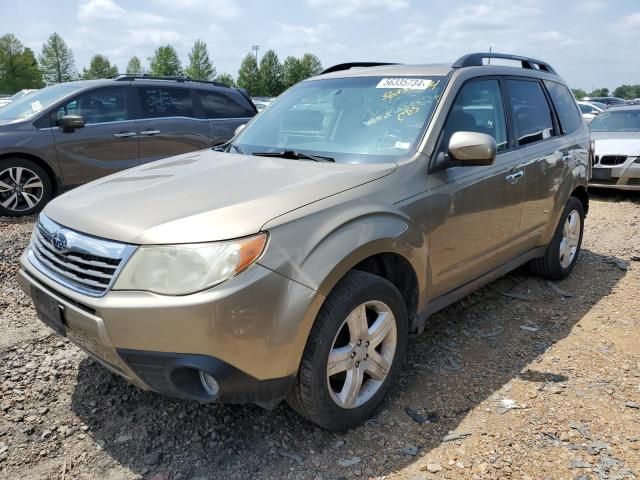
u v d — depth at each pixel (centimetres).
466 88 358
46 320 272
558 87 495
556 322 411
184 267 223
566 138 474
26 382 314
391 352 291
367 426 282
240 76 8381
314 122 365
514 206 390
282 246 236
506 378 329
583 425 281
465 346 370
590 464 251
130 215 247
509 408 296
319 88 393
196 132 834
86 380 318
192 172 306
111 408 293
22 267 287
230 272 223
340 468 251
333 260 246
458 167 335
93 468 249
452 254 333
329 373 257
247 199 252
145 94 799
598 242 637
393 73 375
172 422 282
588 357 355
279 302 232
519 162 392
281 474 247
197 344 221
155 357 227
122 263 230
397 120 336
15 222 691
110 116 770
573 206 490
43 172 728
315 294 240
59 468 249
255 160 324
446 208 318
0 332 374
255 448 264
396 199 288
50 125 726
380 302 278
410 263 296
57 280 254
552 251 472
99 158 760
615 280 506
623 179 881
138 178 306
